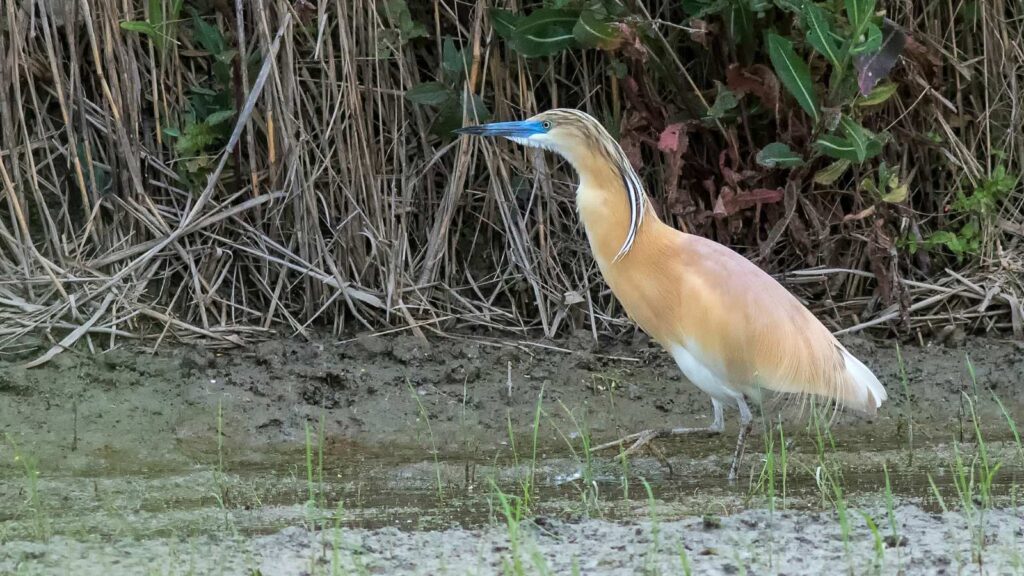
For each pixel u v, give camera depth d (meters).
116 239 12.34
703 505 8.98
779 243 13.41
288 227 12.69
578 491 9.43
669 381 12.08
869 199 13.30
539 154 12.94
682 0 12.66
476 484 9.53
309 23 12.59
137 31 12.20
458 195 12.87
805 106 11.95
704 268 10.33
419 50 13.31
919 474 9.80
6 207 12.43
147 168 12.55
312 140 12.69
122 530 8.16
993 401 11.91
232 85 12.35
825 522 8.34
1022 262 13.63
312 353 11.94
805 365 10.08
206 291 12.36
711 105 13.05
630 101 12.77
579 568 7.28
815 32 11.70
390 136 12.95
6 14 12.02
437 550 7.66
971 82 13.73
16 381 10.94
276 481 9.58
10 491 9.12
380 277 12.73
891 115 13.44
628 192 10.61
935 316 13.18
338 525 7.45
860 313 13.40
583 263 13.09
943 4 13.67
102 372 11.29
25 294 11.96
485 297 13.28
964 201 13.44
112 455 10.16
